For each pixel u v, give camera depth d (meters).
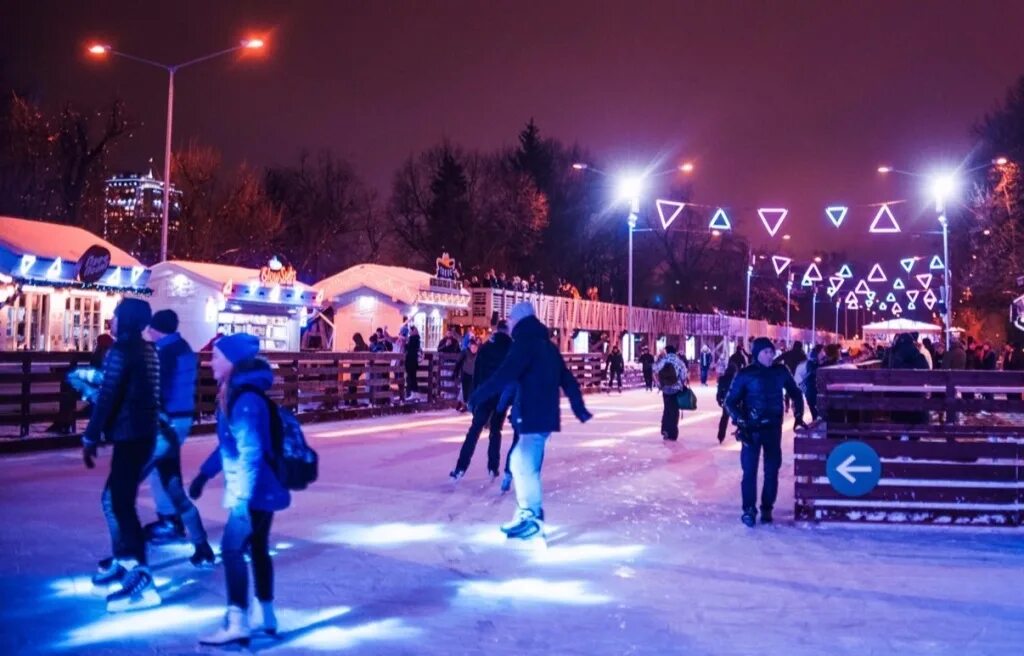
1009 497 9.54
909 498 9.63
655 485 12.43
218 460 6.00
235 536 5.61
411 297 36.81
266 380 5.68
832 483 9.66
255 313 31.44
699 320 64.38
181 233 48.12
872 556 8.30
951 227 50.00
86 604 6.43
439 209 67.44
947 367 25.39
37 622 6.03
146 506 9.80
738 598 6.87
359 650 5.60
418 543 8.56
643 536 9.06
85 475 12.37
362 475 12.89
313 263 64.50
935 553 8.45
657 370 18.53
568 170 76.19
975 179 47.94
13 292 23.56
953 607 6.68
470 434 12.12
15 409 16.52
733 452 16.50
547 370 8.69
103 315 26.59
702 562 8.01
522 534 8.63
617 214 76.31
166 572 7.25
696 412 27.16
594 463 14.62
